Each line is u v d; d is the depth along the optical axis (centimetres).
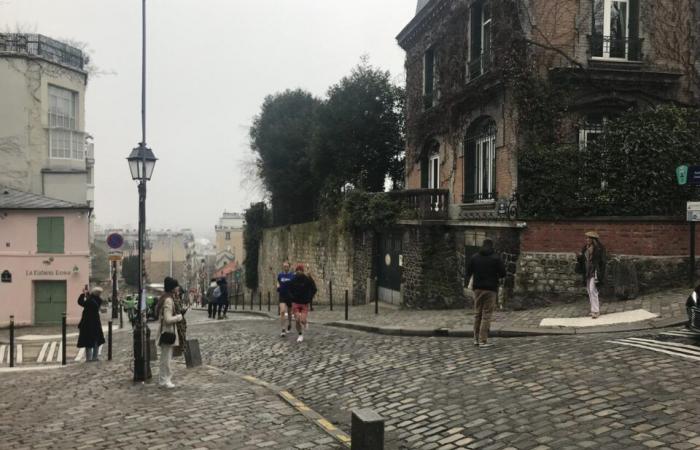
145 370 954
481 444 553
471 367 838
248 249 3784
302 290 1286
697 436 502
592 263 1111
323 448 568
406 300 1800
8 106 2589
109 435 632
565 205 1320
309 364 1022
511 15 1441
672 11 1501
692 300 881
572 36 1451
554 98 1431
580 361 786
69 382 1002
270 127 3198
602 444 511
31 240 2248
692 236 1209
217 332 1622
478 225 1492
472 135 1683
